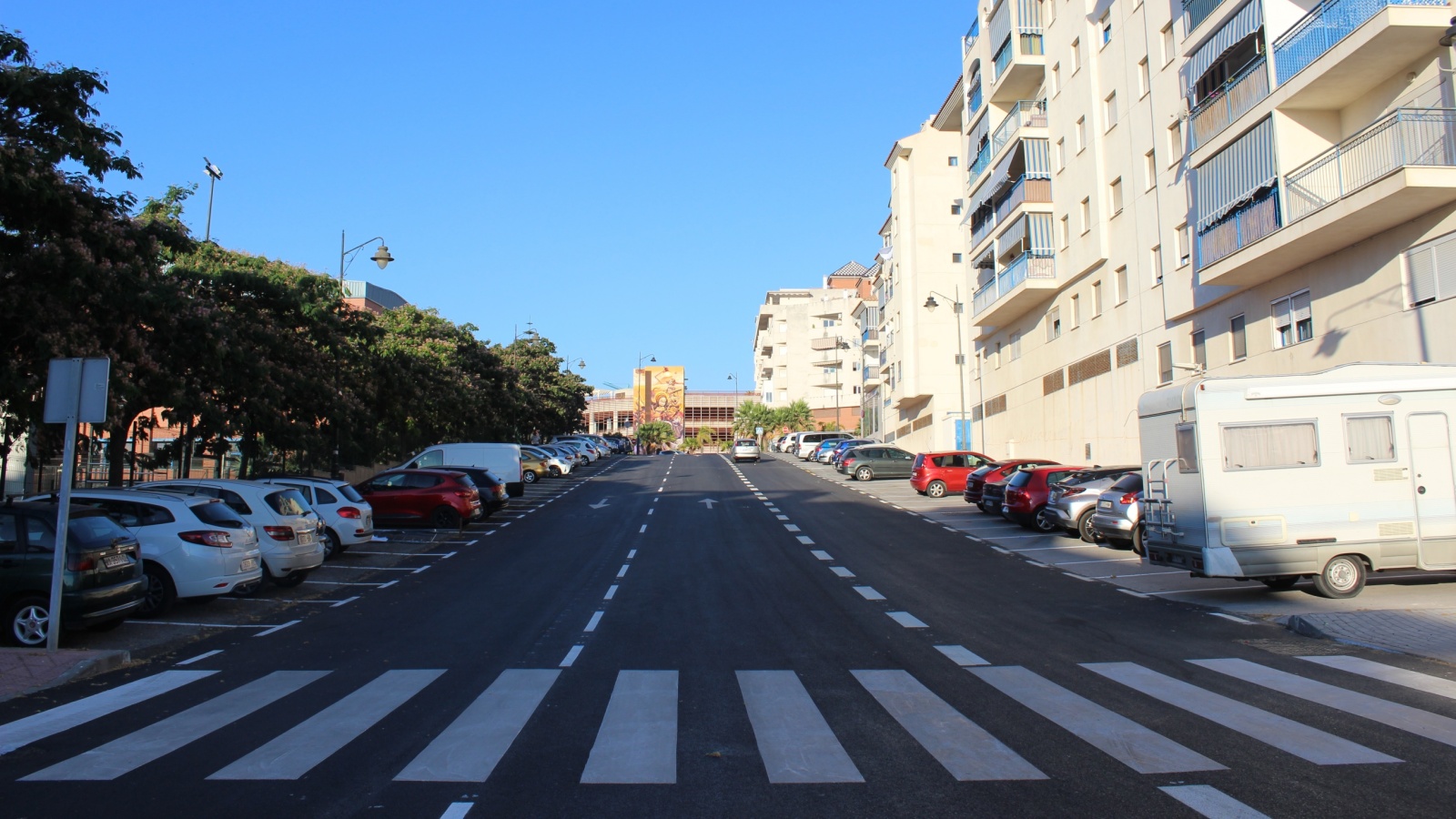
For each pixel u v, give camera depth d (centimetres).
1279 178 1966
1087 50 3122
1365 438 1291
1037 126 3581
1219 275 2152
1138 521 1770
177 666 955
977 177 4191
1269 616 1184
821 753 627
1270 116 1994
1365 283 1848
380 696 802
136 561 1118
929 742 651
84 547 1036
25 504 1070
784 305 11738
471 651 1020
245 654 1017
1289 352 2089
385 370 2941
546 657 977
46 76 1370
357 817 509
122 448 1866
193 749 644
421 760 613
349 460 3422
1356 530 1278
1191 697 775
